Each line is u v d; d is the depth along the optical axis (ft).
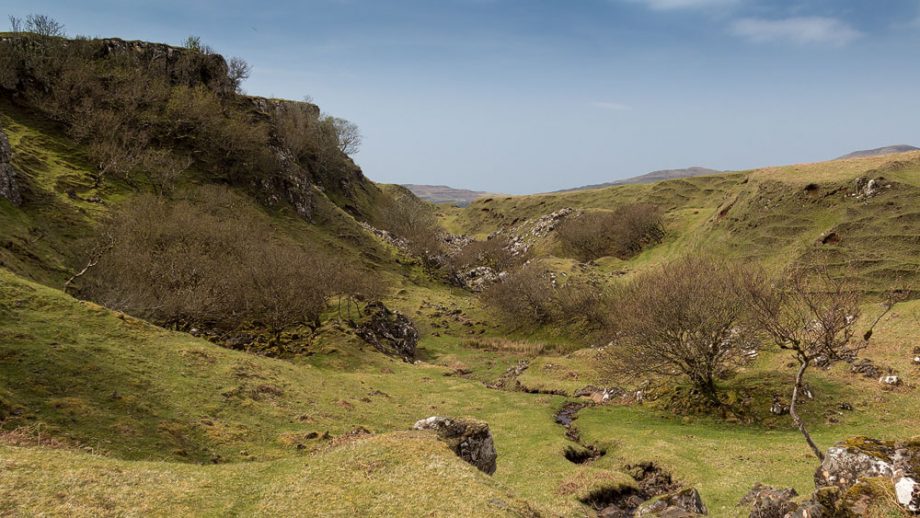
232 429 104.12
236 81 562.66
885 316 186.60
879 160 317.01
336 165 628.28
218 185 400.26
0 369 92.27
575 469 114.01
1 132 254.68
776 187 335.47
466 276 504.02
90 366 104.88
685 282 170.40
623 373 172.24
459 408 168.45
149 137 405.18
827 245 262.88
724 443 123.75
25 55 389.39
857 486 48.47
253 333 238.07
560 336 303.07
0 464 56.54
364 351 229.66
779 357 175.32
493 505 59.26
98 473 59.62
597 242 505.25
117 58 455.63
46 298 125.39
